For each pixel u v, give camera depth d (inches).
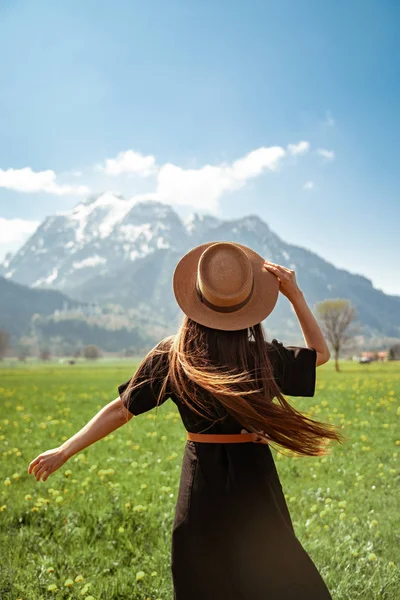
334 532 228.4
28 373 3100.4
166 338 139.9
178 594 128.0
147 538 235.3
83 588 184.2
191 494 130.0
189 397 129.7
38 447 493.7
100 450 449.7
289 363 134.8
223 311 132.2
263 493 129.0
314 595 120.5
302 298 140.1
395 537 224.5
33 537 235.0
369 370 2509.8
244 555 124.2
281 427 125.4
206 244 141.9
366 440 461.7
